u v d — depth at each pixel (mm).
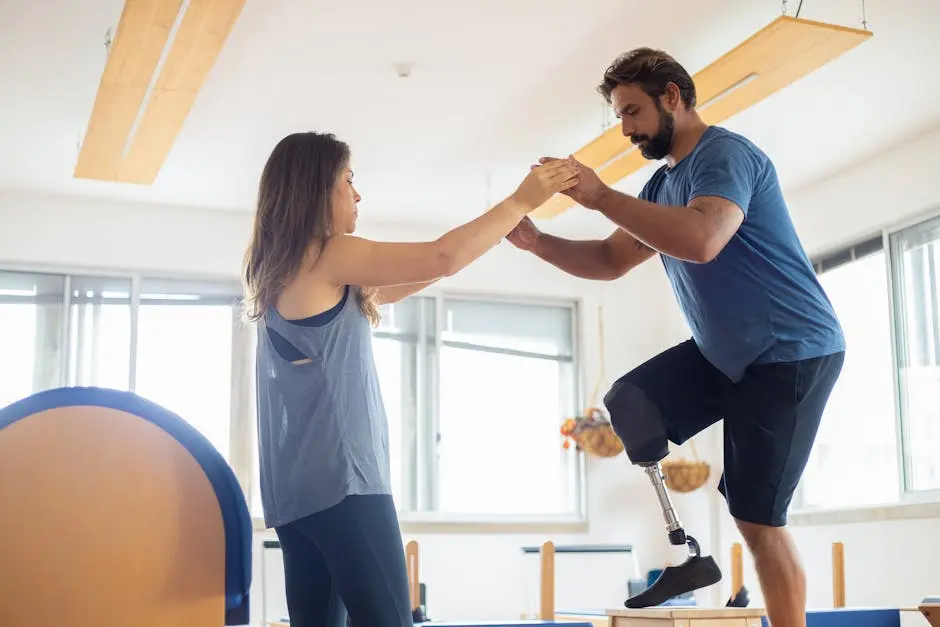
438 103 5445
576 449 7867
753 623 2758
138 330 6938
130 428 1766
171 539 1763
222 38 4133
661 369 2598
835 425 6734
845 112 5598
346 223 2195
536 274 7926
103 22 4484
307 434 2012
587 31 4660
